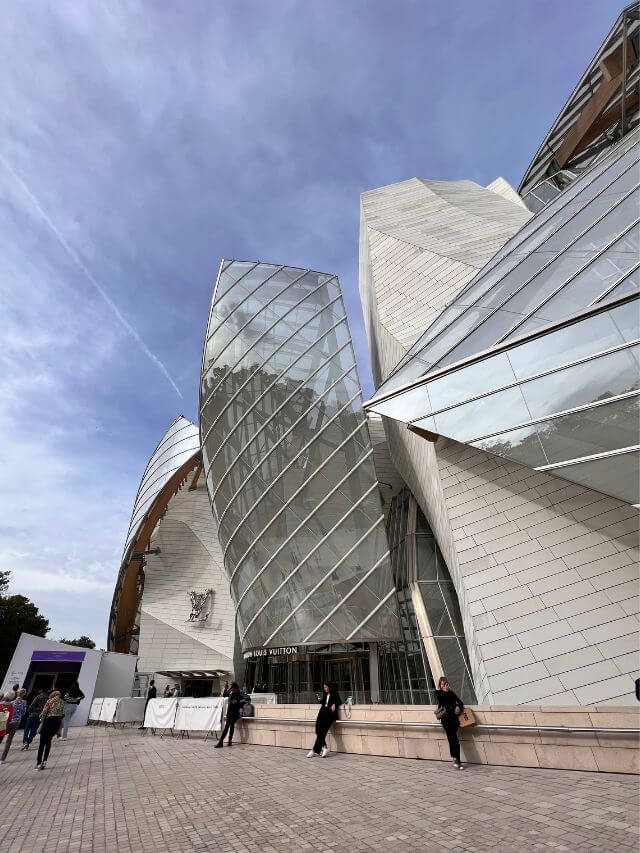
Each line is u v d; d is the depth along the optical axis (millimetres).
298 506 22703
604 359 9727
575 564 10852
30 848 5305
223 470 26031
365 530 21344
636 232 10602
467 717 7949
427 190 37406
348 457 23141
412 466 19766
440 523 15938
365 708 9773
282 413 25344
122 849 5102
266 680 25719
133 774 9297
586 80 33656
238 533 24125
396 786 6793
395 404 13453
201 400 29000
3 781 9156
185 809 6465
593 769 6727
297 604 20844
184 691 38094
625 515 10914
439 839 4691
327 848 4699
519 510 12266
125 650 46188
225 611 36312
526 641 10258
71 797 7652
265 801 6547
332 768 8398
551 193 35438
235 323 29609
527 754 7398
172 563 39656
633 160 12852
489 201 34062
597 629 9859
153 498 41500
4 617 44844
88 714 23734
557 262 12273
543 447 10039
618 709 6695
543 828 4691
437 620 19312
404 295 24797
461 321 13891
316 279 30984
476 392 11844
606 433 9164
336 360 26484
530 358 11078
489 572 11625
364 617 19688
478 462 13648
